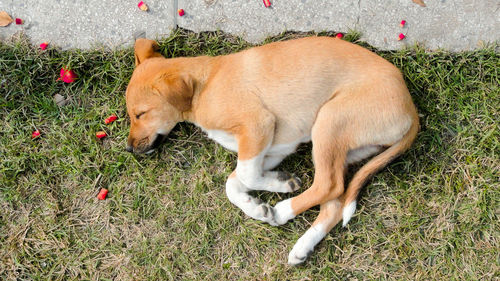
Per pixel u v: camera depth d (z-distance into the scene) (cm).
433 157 130
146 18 133
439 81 130
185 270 129
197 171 132
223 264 129
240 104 120
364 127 119
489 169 129
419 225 129
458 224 128
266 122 120
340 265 128
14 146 132
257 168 122
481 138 129
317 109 121
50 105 133
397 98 119
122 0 133
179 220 131
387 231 129
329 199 122
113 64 133
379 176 129
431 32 131
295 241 128
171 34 133
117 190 132
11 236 130
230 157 131
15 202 132
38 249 130
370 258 128
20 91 133
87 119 133
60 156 133
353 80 120
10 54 133
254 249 129
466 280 127
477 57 131
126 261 130
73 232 131
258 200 128
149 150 126
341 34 132
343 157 121
